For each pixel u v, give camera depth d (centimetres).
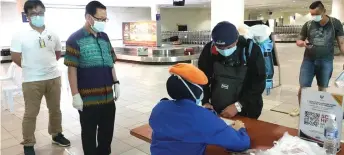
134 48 1134
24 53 267
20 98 546
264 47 433
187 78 116
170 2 1439
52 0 1241
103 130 244
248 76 183
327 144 123
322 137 126
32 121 278
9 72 488
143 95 554
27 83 269
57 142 314
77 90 219
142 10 1858
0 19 1195
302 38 342
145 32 1206
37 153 292
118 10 1722
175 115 114
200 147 115
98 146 248
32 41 267
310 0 1605
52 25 1420
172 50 1080
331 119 122
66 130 362
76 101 217
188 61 1069
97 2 216
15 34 267
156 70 902
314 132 129
